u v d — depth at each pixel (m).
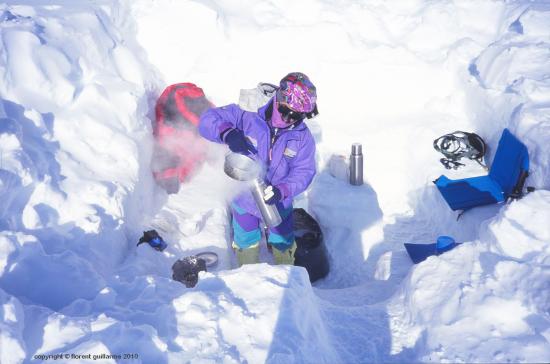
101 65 4.23
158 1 5.51
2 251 2.40
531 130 3.91
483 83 4.97
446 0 6.29
